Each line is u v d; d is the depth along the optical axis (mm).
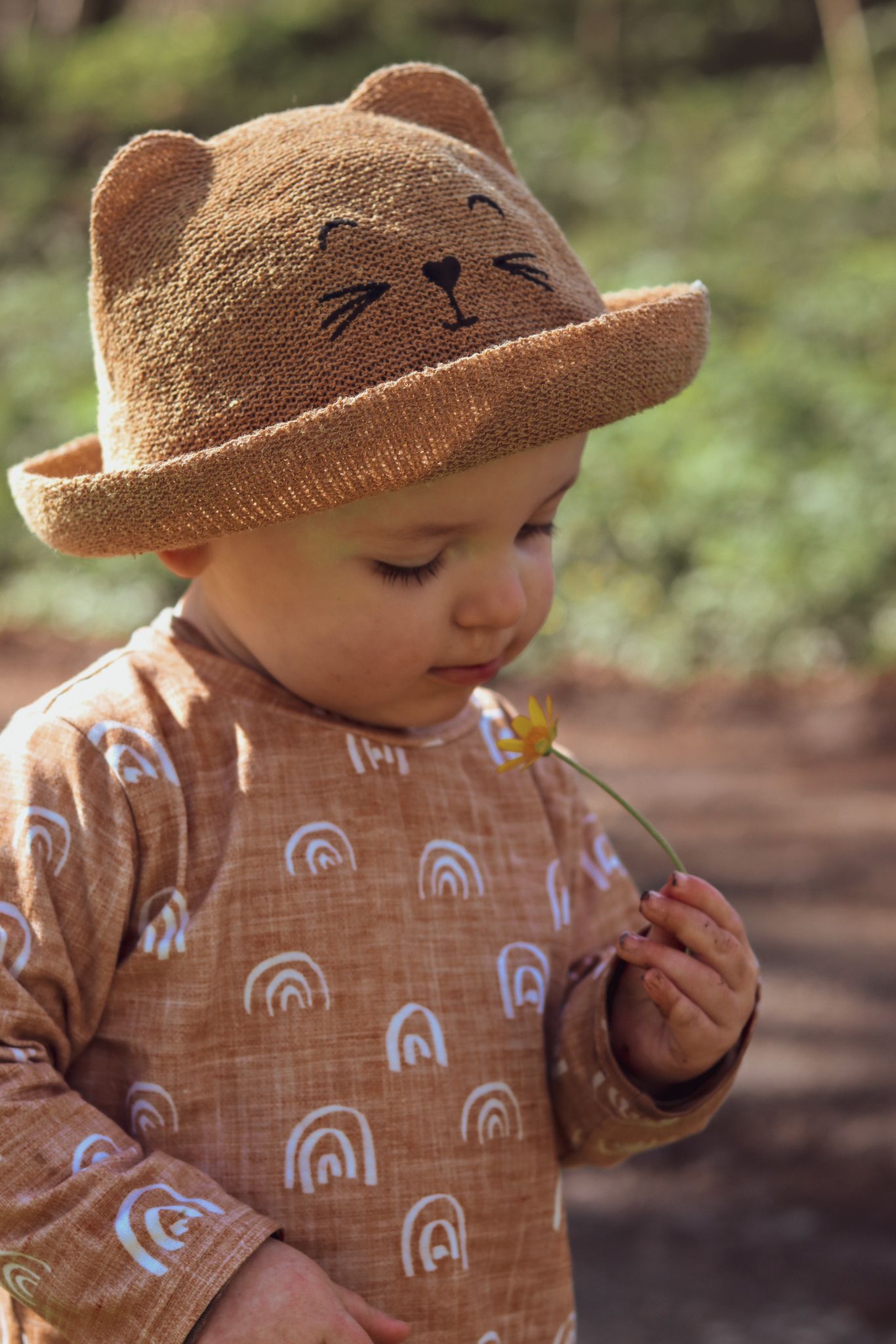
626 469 9008
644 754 6855
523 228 1270
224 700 1294
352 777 1296
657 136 16781
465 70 18812
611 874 1522
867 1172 3129
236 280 1196
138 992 1195
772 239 13359
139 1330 1058
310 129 1294
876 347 10352
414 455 1111
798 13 19016
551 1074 1363
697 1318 2631
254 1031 1197
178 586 9273
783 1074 3562
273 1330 1056
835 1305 2662
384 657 1217
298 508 1138
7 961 1141
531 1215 1295
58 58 19844
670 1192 3127
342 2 19703
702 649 8047
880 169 14844
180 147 1282
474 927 1319
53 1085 1132
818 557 8172
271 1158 1181
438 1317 1207
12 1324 1237
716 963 1273
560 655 8312
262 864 1230
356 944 1239
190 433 1197
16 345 12039
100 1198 1083
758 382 9641
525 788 1452
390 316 1177
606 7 19219
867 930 4516
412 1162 1217
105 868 1191
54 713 1255
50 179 16484
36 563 9719
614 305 1491
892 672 7535
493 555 1212
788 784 6297
